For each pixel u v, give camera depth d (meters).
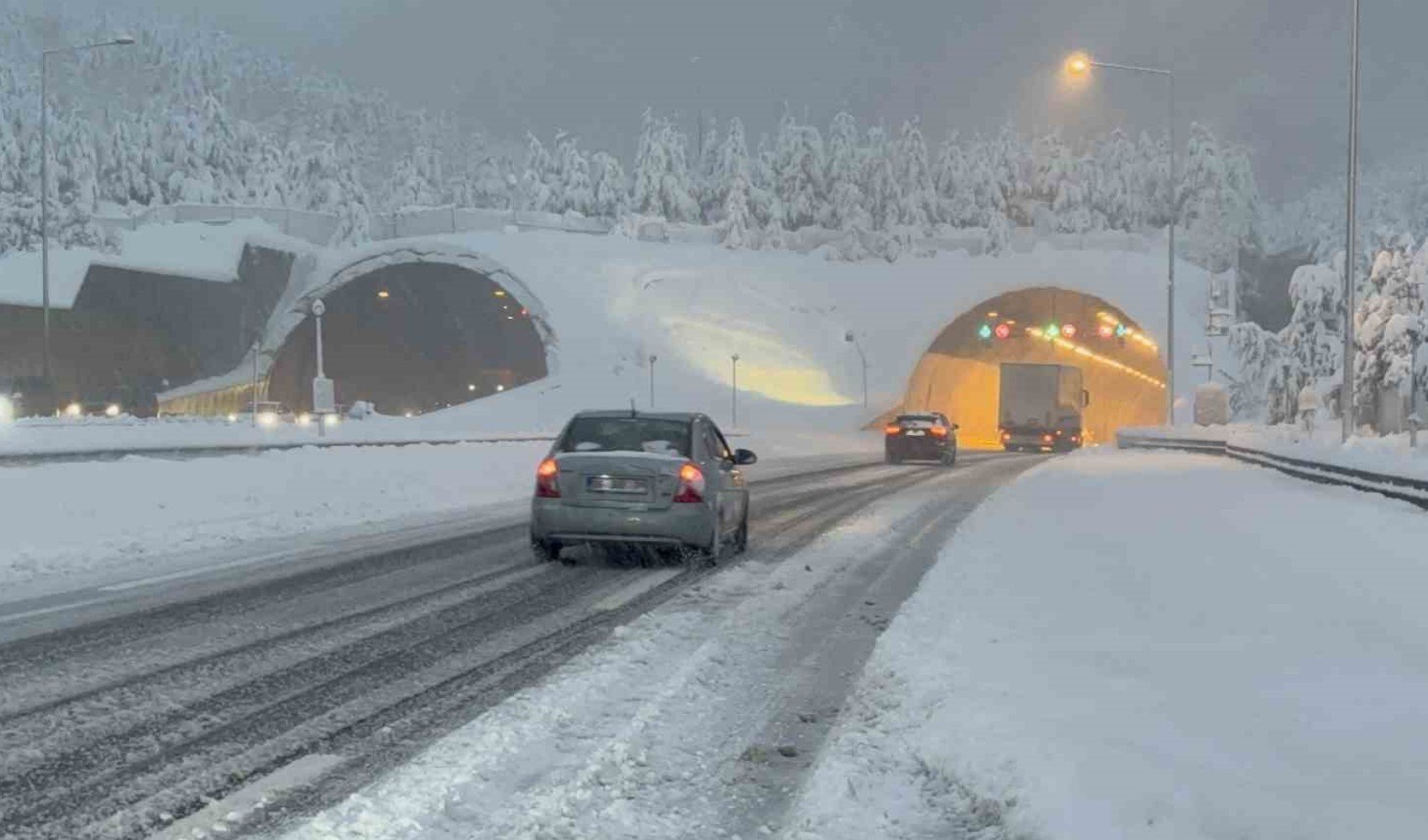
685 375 90.75
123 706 6.29
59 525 14.46
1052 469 33.16
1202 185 119.38
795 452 57.56
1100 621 8.46
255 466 20.77
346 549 13.82
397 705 6.38
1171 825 4.16
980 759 5.09
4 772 5.08
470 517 18.30
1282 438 41.03
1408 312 43.88
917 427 41.03
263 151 121.19
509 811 4.67
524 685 6.87
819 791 4.94
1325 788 4.55
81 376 75.94
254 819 4.51
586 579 11.66
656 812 4.73
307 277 99.12
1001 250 112.06
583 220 115.31
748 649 8.11
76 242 82.19
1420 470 17.78
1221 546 13.11
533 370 104.12
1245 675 6.62
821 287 109.44
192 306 85.69
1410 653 7.28
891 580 11.66
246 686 6.81
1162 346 98.75
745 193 117.94
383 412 109.19
